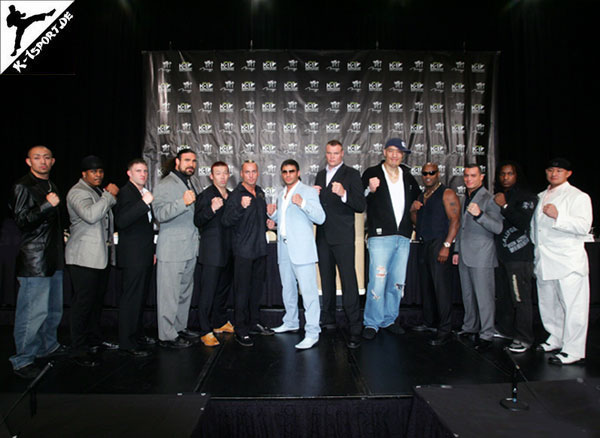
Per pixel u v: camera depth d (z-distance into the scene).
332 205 3.02
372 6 4.79
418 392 1.83
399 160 3.12
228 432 1.97
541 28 4.82
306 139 4.64
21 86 4.74
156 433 1.47
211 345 2.95
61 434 1.47
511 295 2.97
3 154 4.74
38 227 2.50
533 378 2.37
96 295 2.85
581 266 2.62
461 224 3.18
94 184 2.75
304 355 2.72
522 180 2.98
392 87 4.68
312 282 2.89
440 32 4.80
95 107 4.74
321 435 1.97
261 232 3.03
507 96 4.84
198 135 4.62
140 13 4.75
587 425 1.51
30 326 2.49
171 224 2.94
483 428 1.48
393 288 3.24
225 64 4.64
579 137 4.82
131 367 2.52
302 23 4.77
